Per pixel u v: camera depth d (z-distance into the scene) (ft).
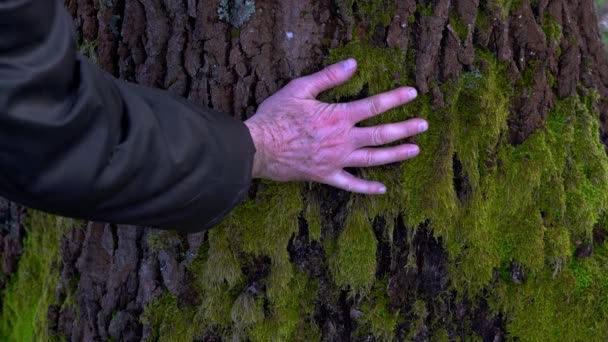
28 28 3.44
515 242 5.83
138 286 5.79
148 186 4.01
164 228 4.41
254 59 5.20
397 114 5.33
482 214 5.65
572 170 5.95
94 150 3.72
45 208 3.84
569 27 5.86
